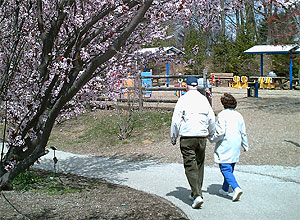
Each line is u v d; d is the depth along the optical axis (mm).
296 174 6883
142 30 6180
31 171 7875
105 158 9266
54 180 7152
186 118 5203
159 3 4816
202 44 27016
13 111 4840
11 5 4449
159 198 5789
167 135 10609
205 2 5676
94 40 5102
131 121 11852
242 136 5578
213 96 17828
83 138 11594
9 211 5176
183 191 6160
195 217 4891
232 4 5512
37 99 4094
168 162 8422
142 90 13484
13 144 3762
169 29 7750
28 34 4469
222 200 5566
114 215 5043
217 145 5535
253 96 17750
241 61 28969
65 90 3514
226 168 5469
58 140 11656
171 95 18359
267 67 29594
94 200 5762
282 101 15734
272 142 9062
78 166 8500
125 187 6566
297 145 8703
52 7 4535
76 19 3973
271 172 7062
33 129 3902
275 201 5441
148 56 7027
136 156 9164
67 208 5344
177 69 29938
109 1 3959
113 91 7727
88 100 7203
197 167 5254
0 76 4270
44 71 3885
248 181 6527
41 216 4977
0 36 4348
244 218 4805
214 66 30516
